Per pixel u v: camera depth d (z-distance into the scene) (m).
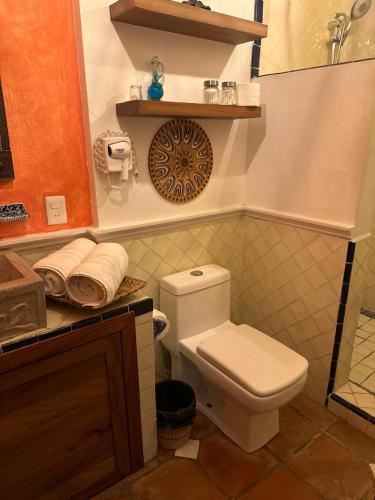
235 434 1.66
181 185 1.75
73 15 1.33
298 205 1.80
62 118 1.40
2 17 1.20
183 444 1.65
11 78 1.26
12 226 1.39
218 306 1.86
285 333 2.01
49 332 1.12
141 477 1.50
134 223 1.63
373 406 1.76
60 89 1.37
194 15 1.36
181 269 1.88
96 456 1.37
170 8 1.29
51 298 1.29
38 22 1.27
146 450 1.56
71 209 1.51
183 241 1.84
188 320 1.76
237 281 2.19
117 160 1.44
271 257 1.98
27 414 1.15
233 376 1.46
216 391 1.80
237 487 1.46
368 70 1.42
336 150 1.59
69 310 1.24
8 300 1.04
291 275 1.90
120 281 1.30
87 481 1.37
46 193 1.43
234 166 1.97
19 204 1.37
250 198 2.04
